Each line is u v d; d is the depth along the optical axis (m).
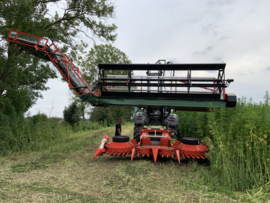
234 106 6.26
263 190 3.66
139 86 6.80
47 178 4.50
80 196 3.44
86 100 7.01
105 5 13.65
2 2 8.04
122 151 5.93
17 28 9.02
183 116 9.55
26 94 9.70
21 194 3.41
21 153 7.45
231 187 3.96
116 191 3.70
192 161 5.94
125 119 32.66
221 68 6.26
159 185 4.05
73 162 6.02
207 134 7.13
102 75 7.05
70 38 14.70
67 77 7.37
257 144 4.28
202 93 6.79
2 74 9.26
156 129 6.86
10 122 8.72
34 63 10.45
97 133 14.30
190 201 3.29
